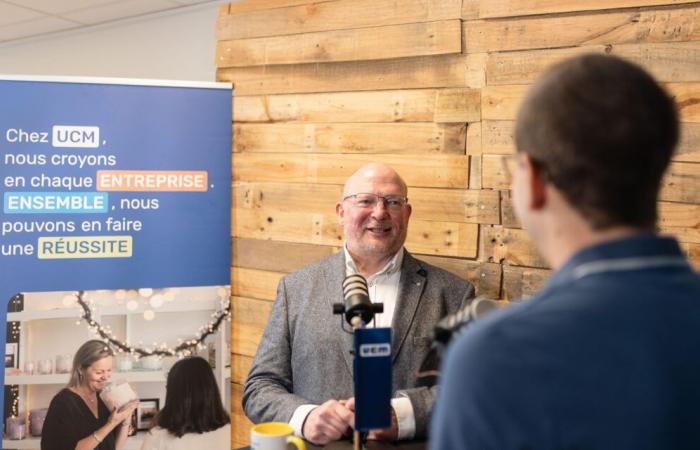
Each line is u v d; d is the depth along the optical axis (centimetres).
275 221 283
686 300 65
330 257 232
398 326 211
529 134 72
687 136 206
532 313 66
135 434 271
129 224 269
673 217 210
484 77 240
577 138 68
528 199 73
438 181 249
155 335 273
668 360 62
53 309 262
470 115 242
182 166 276
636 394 60
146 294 271
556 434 61
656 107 69
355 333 130
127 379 270
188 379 276
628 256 67
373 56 260
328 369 211
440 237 249
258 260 287
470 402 64
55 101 260
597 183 68
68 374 264
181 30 395
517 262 235
